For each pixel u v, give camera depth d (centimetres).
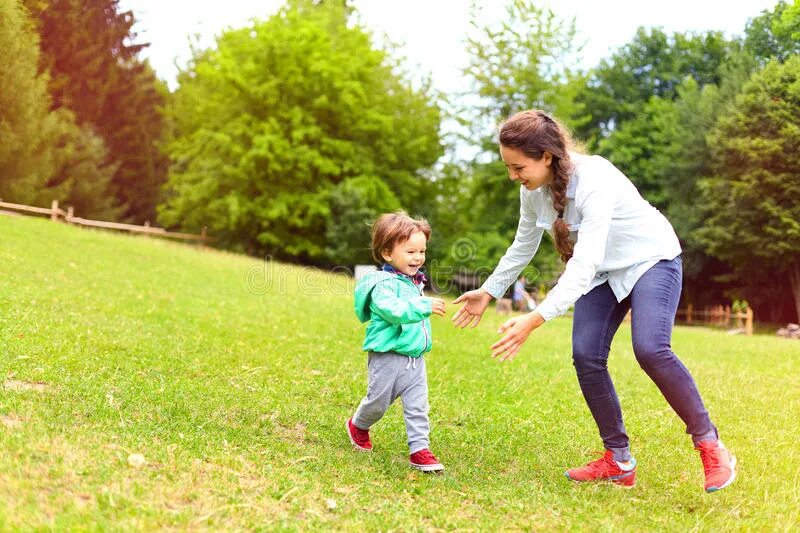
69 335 671
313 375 670
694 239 3092
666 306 383
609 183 384
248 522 293
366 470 396
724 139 2773
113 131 3897
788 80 2695
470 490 383
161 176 4109
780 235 2683
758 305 3231
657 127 3494
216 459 369
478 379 741
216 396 527
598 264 373
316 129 3084
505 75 3011
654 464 473
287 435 462
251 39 3206
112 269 1354
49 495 290
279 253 3303
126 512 284
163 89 4131
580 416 609
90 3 3750
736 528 354
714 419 633
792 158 2612
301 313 1138
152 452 358
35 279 1046
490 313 1811
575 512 358
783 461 497
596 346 406
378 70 3428
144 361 619
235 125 3153
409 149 3372
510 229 3078
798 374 966
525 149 379
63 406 422
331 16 3622
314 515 314
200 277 1498
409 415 423
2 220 1739
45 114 2788
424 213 3378
